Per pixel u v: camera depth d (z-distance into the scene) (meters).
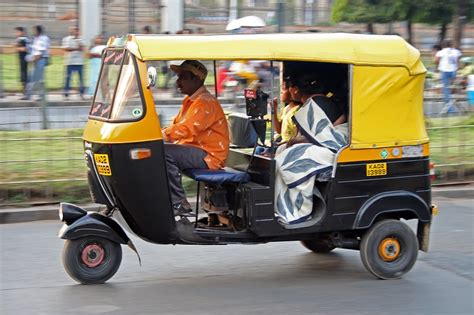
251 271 7.51
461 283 7.18
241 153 7.30
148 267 7.57
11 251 8.09
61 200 9.77
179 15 20.11
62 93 13.91
